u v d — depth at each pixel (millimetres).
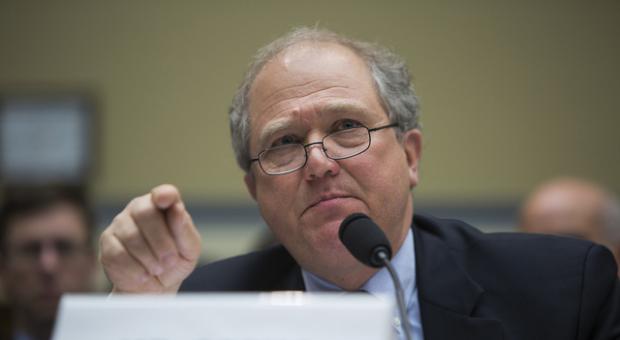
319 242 3707
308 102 3799
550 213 7414
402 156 3971
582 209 7352
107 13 10594
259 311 2100
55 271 6414
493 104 10234
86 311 2186
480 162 10172
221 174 10320
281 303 2098
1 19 10594
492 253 4059
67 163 10406
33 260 6406
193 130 10406
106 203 10320
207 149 10367
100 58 10570
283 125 3812
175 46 10508
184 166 10367
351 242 3111
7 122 10461
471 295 3842
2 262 6461
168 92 10469
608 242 7348
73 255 6516
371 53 4082
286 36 4199
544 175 10180
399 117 4000
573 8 10320
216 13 10492
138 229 3381
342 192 3699
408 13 10281
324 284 4102
